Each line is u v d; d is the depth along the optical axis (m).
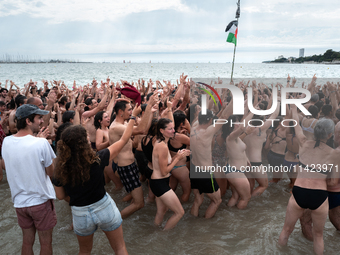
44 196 2.51
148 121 3.68
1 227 3.51
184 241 3.22
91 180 2.23
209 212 3.74
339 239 3.21
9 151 2.41
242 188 3.80
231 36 6.54
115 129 3.50
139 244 3.17
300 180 2.80
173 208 3.25
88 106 5.68
